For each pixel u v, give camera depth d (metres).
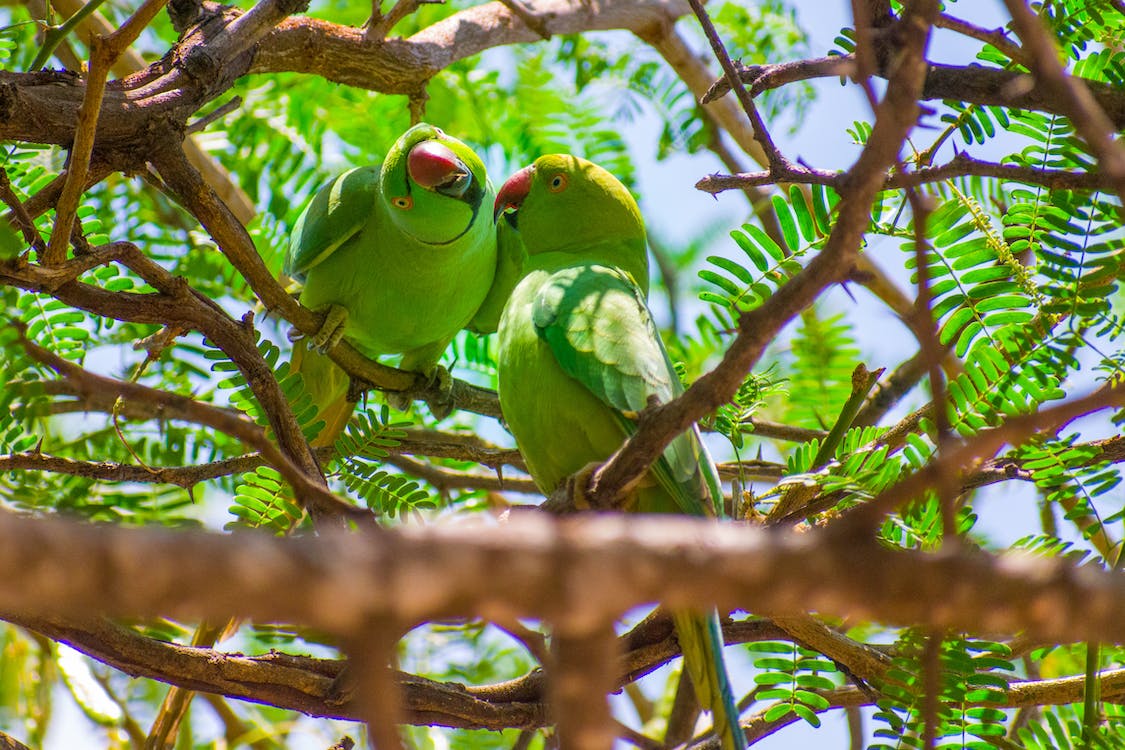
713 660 6.07
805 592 2.88
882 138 4.11
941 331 7.20
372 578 2.64
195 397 9.73
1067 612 2.92
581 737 3.46
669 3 10.88
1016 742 7.14
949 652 6.48
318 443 9.69
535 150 11.70
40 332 7.76
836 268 4.37
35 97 6.74
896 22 6.62
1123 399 3.57
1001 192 8.59
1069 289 6.97
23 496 9.12
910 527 6.43
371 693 3.00
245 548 2.58
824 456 7.07
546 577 2.72
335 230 9.29
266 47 8.37
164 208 10.81
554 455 7.11
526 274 8.28
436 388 10.12
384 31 8.25
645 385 6.80
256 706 10.41
